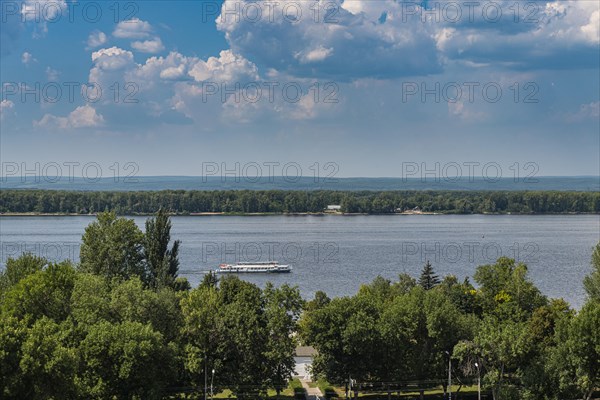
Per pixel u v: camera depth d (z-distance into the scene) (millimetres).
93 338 103375
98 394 100688
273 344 119000
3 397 88500
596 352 109312
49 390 91688
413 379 125250
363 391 130500
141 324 108812
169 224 167875
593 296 151875
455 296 165250
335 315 121938
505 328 118062
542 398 113125
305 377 143250
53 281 116312
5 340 90375
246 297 127188
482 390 128250
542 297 156125
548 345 130125
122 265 162375
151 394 103312
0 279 140125
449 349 125625
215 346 118125
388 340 120750
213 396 124938
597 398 122625
